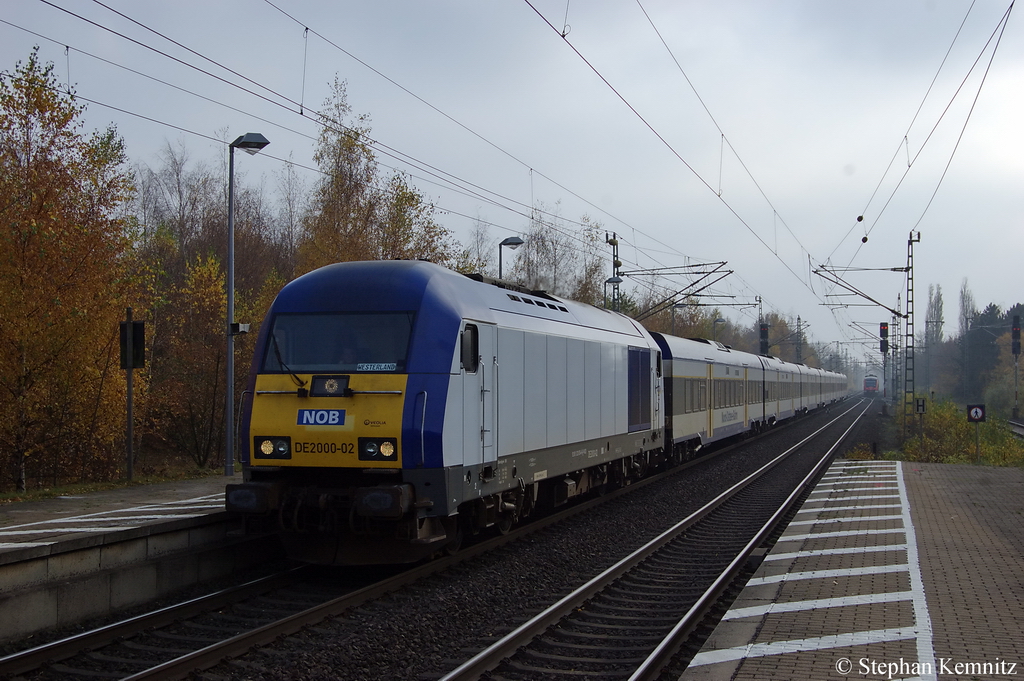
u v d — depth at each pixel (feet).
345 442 32.58
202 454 96.63
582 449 50.52
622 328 61.67
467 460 35.01
